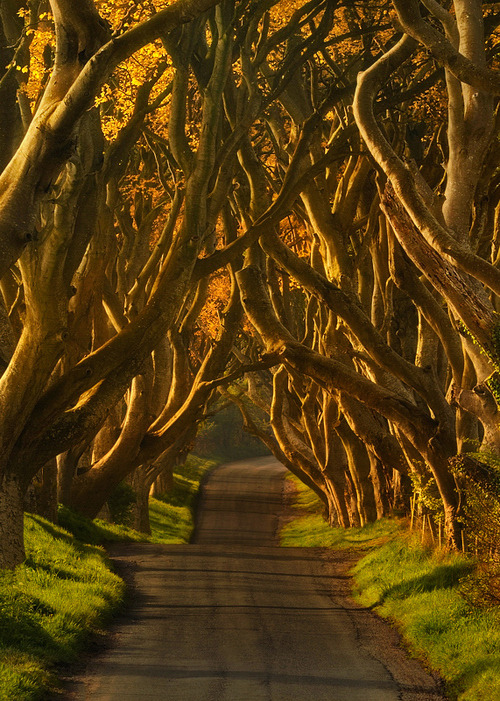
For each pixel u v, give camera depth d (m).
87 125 33.16
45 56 39.59
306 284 46.81
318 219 49.84
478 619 27.16
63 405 36.91
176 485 120.75
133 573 44.00
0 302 39.12
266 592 39.28
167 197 63.00
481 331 31.92
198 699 20.84
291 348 48.06
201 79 44.72
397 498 59.31
